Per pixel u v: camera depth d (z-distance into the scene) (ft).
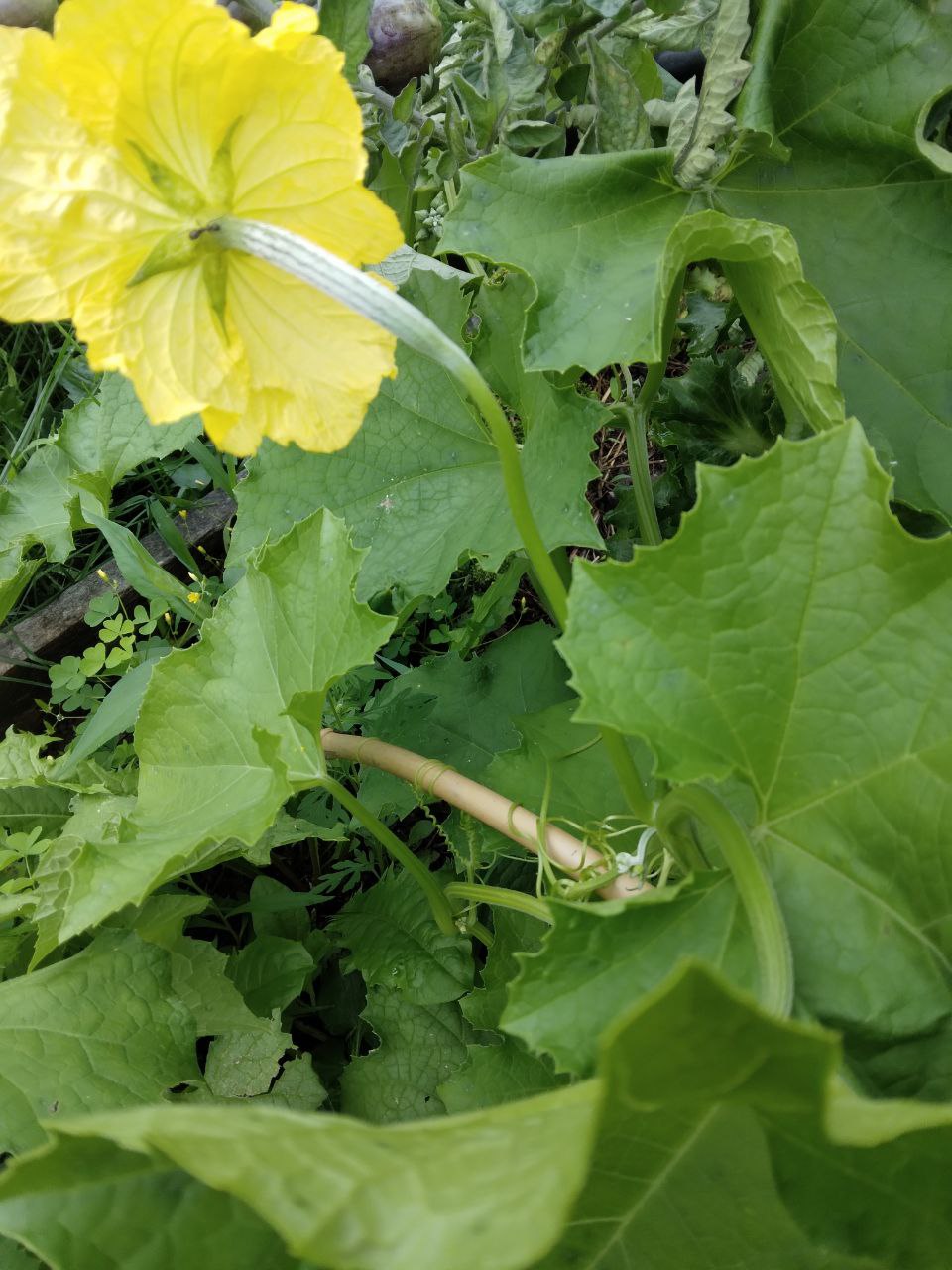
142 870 1.09
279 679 1.24
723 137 1.23
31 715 2.30
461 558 1.30
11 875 1.58
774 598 0.87
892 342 1.25
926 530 1.31
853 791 0.89
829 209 1.28
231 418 0.88
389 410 1.44
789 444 0.86
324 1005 1.67
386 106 1.65
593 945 0.84
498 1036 1.40
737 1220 0.85
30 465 1.94
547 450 1.24
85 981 1.23
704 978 0.50
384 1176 0.61
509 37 1.51
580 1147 0.55
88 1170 0.77
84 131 0.76
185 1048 1.22
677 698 0.87
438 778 1.28
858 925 0.88
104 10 0.72
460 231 1.19
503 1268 0.55
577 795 1.31
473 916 1.35
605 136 1.40
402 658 2.08
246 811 1.13
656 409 1.58
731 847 0.85
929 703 0.87
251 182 0.82
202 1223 0.81
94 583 2.30
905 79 1.20
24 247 0.78
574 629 0.86
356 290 0.82
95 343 0.81
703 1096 0.60
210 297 0.84
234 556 1.44
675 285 1.24
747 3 1.18
